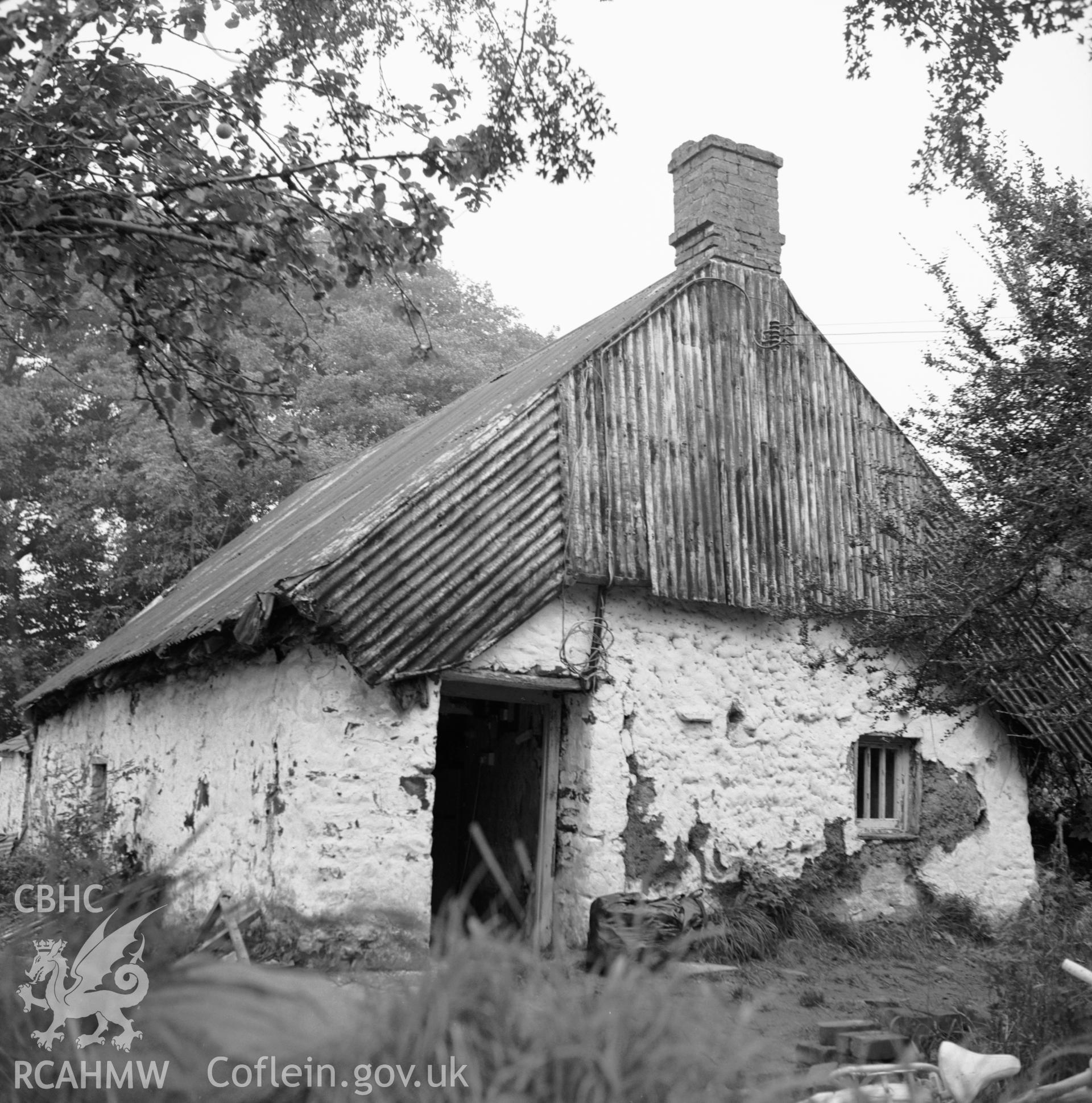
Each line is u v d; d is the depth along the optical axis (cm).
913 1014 694
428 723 919
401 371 2689
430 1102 252
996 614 789
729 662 1114
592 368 1085
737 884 1073
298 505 1695
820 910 1118
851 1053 595
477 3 927
